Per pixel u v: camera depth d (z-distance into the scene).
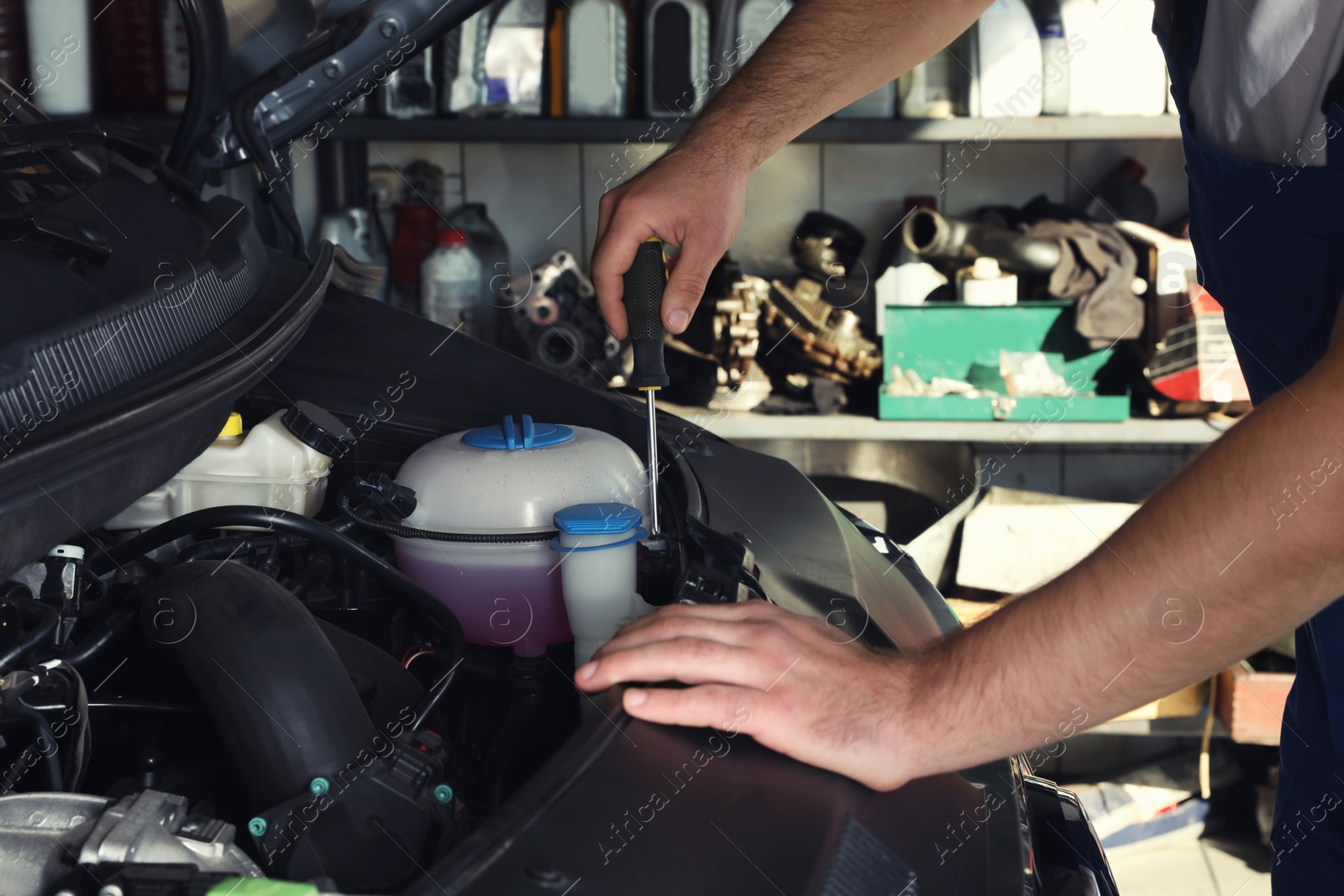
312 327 0.92
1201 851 1.93
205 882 0.39
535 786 0.47
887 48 0.93
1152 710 1.89
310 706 0.50
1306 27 0.69
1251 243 0.76
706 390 1.90
